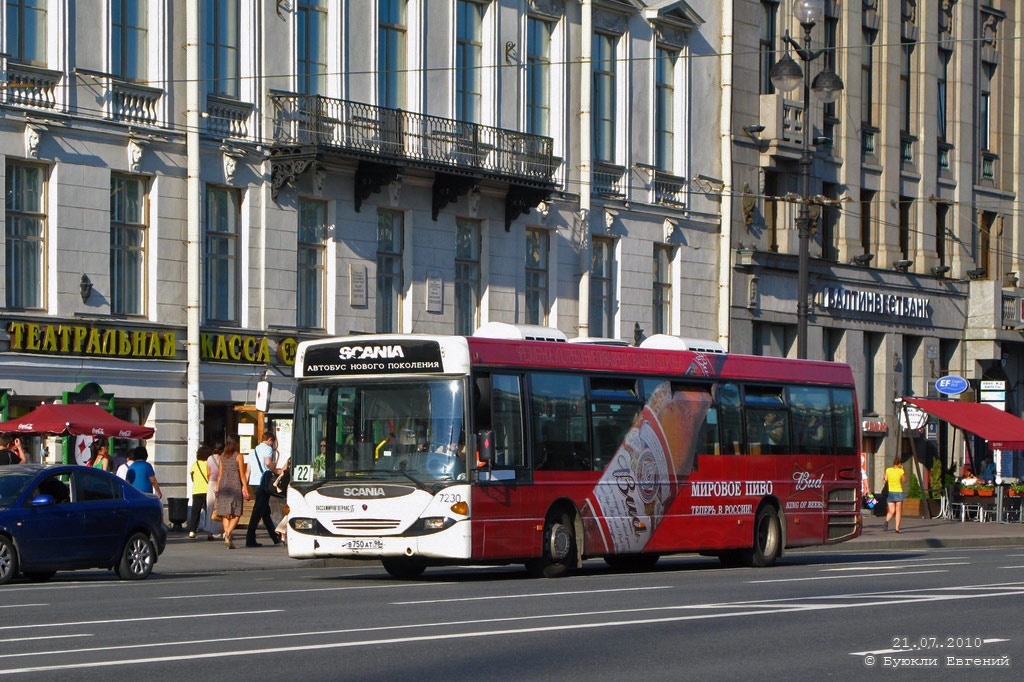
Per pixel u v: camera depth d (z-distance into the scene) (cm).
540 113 5219
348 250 4634
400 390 2800
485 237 5031
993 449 6122
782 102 6031
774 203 6125
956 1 7056
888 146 6681
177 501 4034
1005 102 7306
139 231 4156
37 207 3931
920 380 6844
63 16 3950
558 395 2955
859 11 6506
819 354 6312
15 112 3844
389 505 2750
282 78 4459
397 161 4594
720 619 2002
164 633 1808
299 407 2877
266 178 4419
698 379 3284
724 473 3306
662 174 5612
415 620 1977
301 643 1708
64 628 1862
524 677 1482
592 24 5312
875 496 6400
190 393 4191
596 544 2994
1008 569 3225
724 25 5859
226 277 4350
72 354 3950
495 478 2778
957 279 7025
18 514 2669
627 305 5484
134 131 4097
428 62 4831
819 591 2523
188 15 4228
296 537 2830
